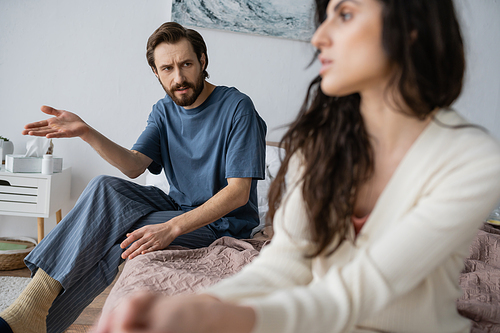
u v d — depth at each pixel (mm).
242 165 1422
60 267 1196
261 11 2787
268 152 2576
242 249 1322
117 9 2699
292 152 606
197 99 1578
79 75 2703
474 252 1361
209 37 2787
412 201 488
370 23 450
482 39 3047
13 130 2670
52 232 1247
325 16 584
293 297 411
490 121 3115
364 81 479
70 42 2676
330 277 447
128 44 2729
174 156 1642
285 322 384
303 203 575
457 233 447
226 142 1516
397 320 522
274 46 2854
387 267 437
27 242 2564
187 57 1468
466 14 3006
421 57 453
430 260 444
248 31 2793
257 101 2881
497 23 3047
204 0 2723
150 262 1118
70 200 2768
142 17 2721
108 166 2785
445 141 486
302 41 2863
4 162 2527
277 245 574
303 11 2822
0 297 1816
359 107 554
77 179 2770
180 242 1372
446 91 479
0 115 2646
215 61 2812
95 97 2734
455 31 477
